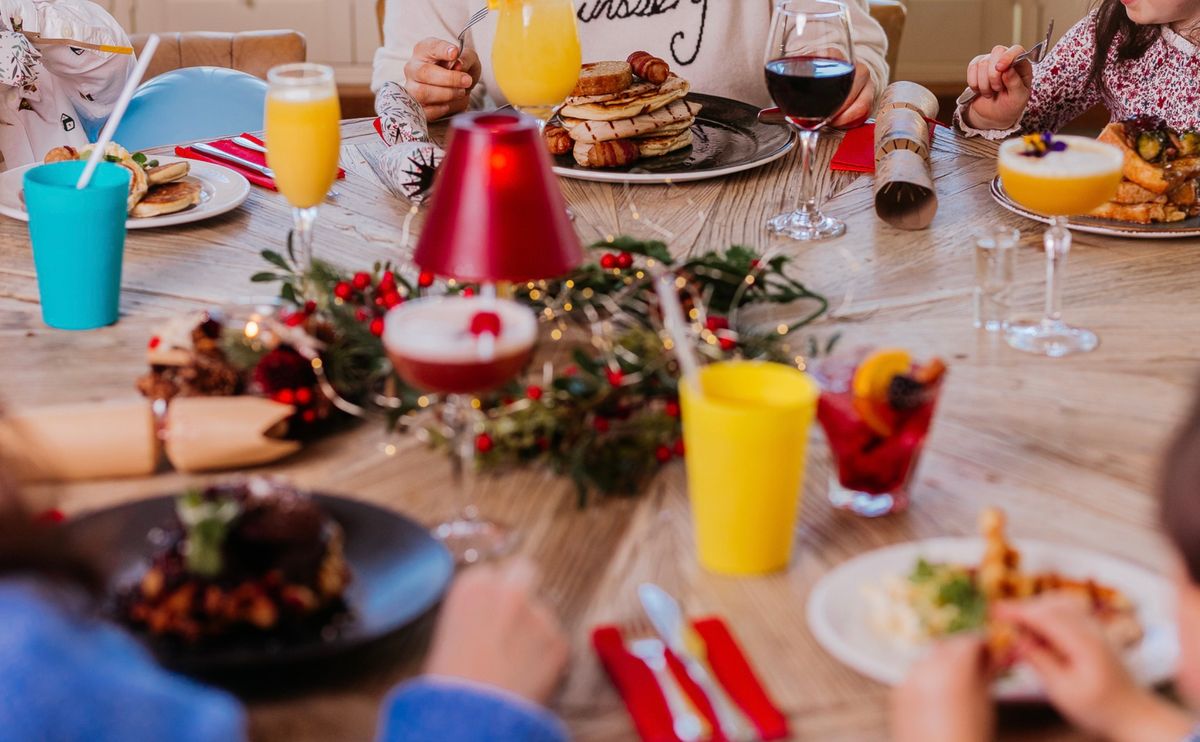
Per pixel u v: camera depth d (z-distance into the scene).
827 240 1.51
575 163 1.75
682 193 1.68
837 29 1.52
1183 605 0.67
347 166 1.79
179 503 0.83
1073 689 0.69
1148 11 2.02
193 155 1.79
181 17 4.37
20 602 0.53
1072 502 0.95
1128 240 1.52
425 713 0.65
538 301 1.26
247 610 0.74
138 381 1.08
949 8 4.41
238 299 1.34
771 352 1.11
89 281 1.23
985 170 1.78
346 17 4.41
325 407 1.04
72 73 2.46
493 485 0.98
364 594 0.80
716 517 0.85
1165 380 1.15
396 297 1.15
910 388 0.89
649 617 0.81
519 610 0.72
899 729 0.69
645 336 1.07
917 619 0.76
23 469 0.60
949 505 0.95
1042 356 1.21
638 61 1.78
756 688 0.72
